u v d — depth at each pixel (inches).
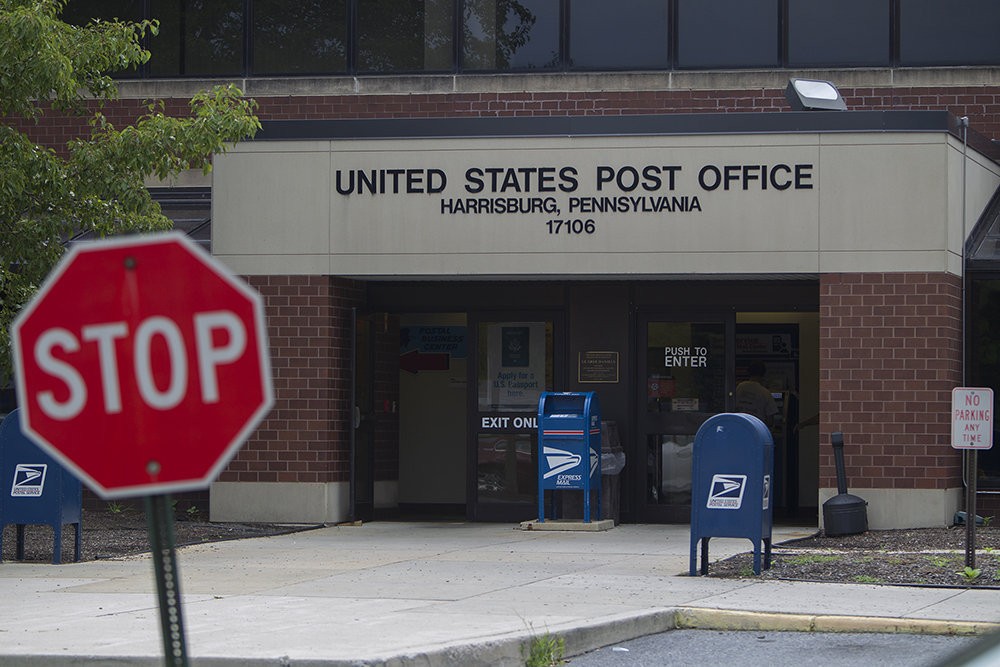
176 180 834.8
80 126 857.5
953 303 706.2
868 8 808.3
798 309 764.6
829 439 701.3
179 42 861.2
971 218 741.3
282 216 753.0
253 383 154.3
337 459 757.9
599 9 828.6
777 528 753.6
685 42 820.0
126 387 155.5
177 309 154.9
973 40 801.6
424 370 887.1
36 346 156.1
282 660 346.3
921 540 645.9
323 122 750.5
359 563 583.5
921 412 693.9
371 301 807.7
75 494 589.3
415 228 743.1
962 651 131.0
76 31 681.6
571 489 727.7
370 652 356.2
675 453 774.5
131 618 426.0
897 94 804.0
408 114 841.5
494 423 791.1
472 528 749.3
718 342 773.9
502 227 736.3
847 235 705.6
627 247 726.5
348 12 848.9
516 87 831.1
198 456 154.8
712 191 719.7
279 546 653.9
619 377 778.2
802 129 711.7
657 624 435.5
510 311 792.9
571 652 398.3
